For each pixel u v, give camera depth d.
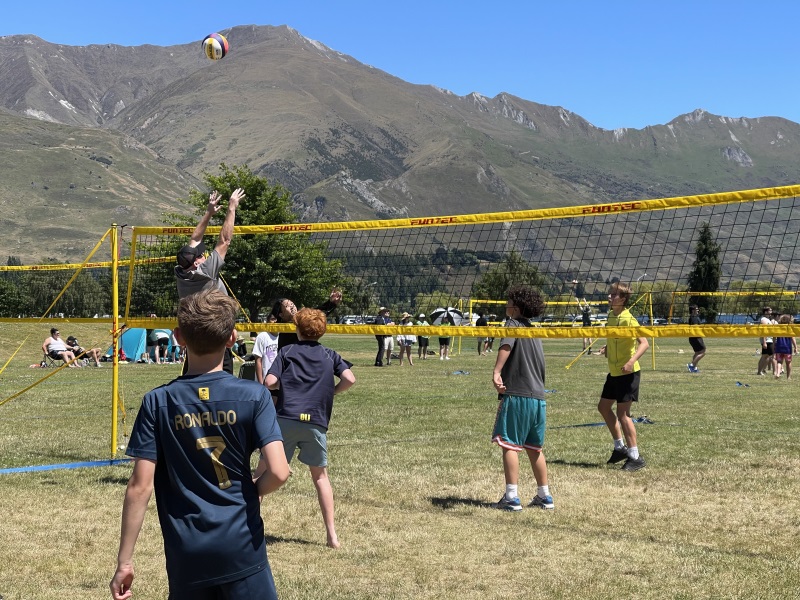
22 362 28.55
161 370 24.41
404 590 5.09
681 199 7.34
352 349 38.19
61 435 11.29
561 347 41.75
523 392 7.16
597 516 6.93
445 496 7.63
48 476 8.46
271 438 3.12
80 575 5.46
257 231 9.45
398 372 23.58
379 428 11.89
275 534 6.38
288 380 6.20
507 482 7.18
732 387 18.47
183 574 3.03
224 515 3.05
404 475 8.51
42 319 11.11
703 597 4.95
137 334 29.55
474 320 30.72
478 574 5.41
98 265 11.96
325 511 6.11
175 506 3.10
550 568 5.53
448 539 6.24
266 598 3.09
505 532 6.42
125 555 3.10
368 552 5.92
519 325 7.27
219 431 3.10
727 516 6.92
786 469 8.79
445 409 14.20
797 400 15.59
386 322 26.59
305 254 39.09
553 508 7.20
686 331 7.26
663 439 10.77
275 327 8.72
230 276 38.19
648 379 20.92
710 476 8.45
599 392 17.11
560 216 8.00
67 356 26.19
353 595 4.98
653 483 8.17
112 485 8.04
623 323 8.74
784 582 5.21
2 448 10.20
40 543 6.18
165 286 12.64
